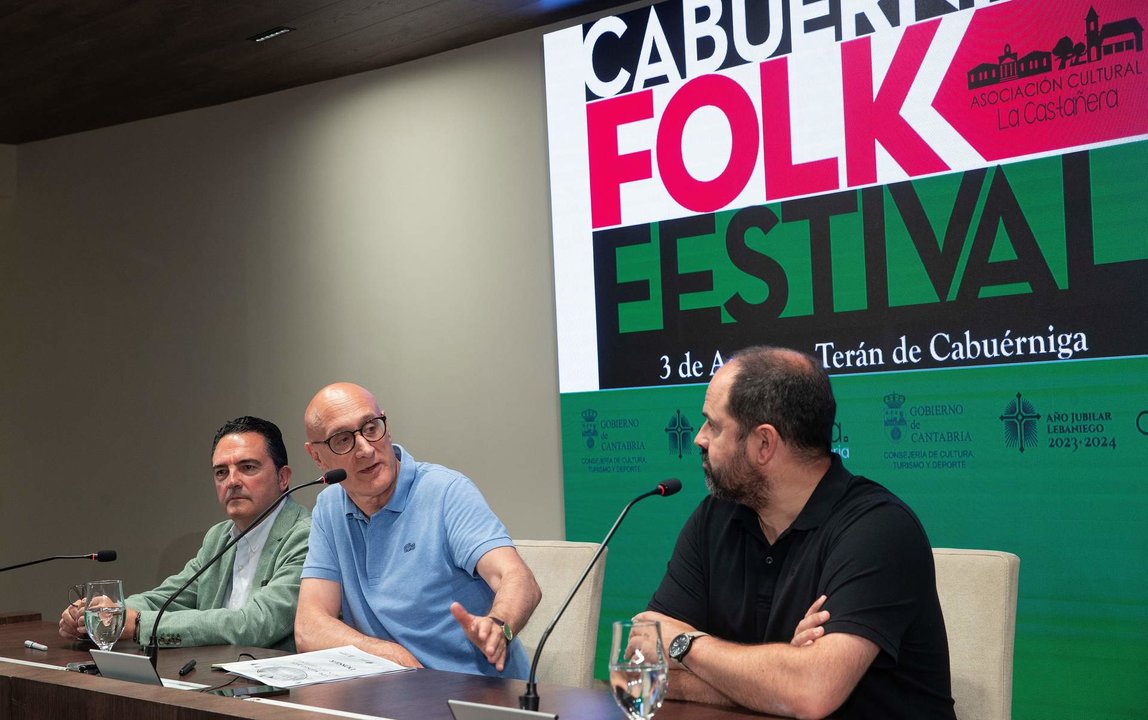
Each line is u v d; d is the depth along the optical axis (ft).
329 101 15.01
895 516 5.75
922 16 10.16
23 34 12.76
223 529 9.93
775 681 5.33
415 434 14.16
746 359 6.09
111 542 16.87
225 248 16.05
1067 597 9.35
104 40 13.07
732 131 11.35
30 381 17.49
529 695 5.23
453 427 13.78
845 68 10.62
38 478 17.38
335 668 6.51
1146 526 8.96
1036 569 9.51
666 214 11.81
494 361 13.41
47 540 17.28
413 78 14.16
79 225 17.31
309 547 8.31
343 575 8.15
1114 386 9.13
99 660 6.30
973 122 9.87
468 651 7.72
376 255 14.55
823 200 10.75
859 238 10.53
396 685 6.03
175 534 16.38
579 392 12.46
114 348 16.99
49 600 17.16
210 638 8.17
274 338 15.57
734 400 5.96
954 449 9.96
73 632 8.09
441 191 13.89
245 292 15.84
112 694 5.45
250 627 8.29
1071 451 9.34
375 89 14.55
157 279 16.65
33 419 17.46
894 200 10.32
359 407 7.95
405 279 14.25
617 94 12.18
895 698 5.59
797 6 10.93
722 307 11.41
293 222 15.38
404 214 14.25
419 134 14.11
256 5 12.01
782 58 11.03
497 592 7.32
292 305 15.39
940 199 10.06
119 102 15.80
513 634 6.72
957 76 9.96
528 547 8.42
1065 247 9.38
